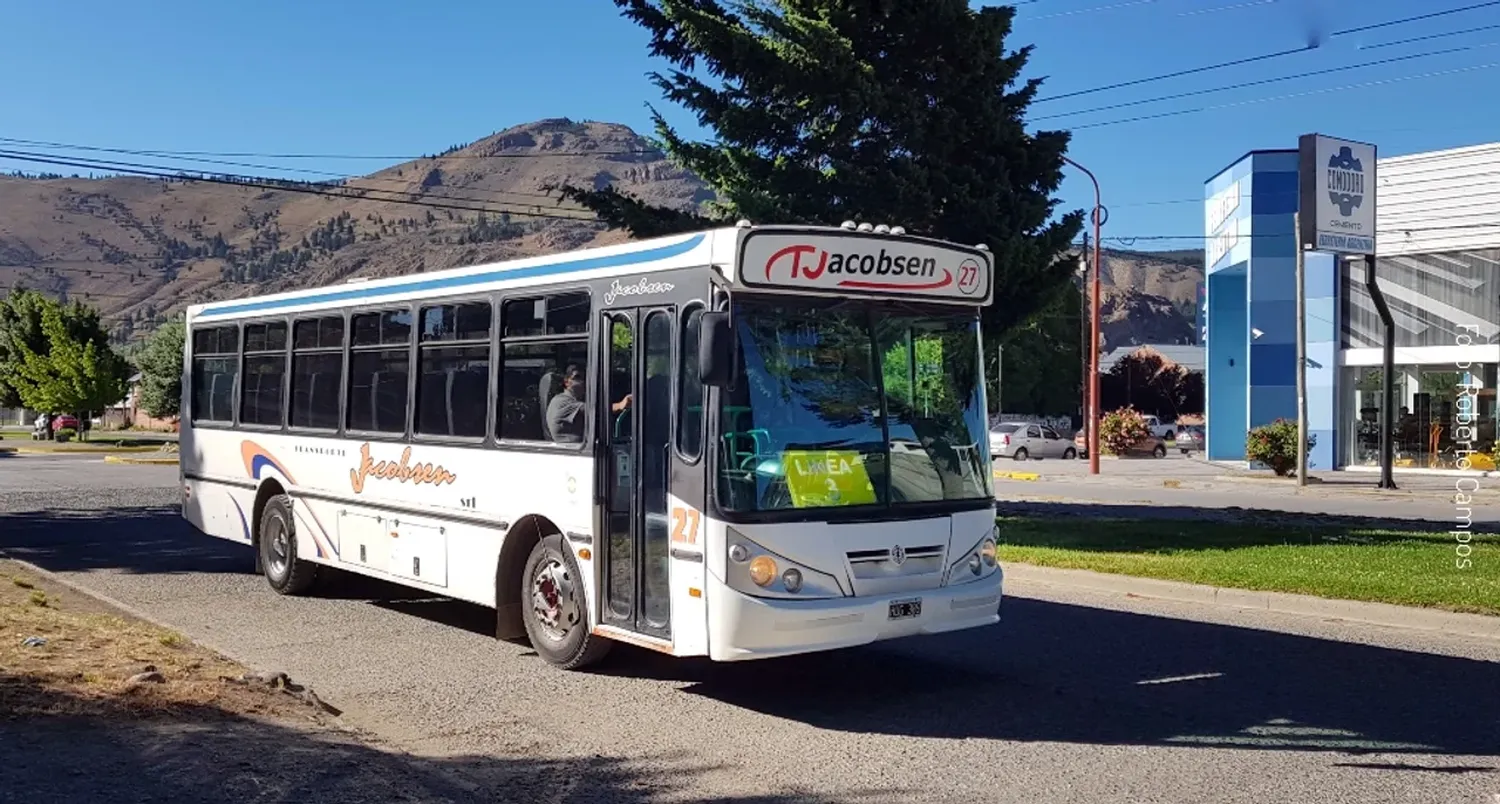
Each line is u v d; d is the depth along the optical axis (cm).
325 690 866
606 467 866
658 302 830
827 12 1698
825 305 816
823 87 1659
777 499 774
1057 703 823
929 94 1770
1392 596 1135
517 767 682
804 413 796
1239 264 4359
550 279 931
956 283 873
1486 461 3631
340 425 1180
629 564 847
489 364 988
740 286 775
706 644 768
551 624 930
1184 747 716
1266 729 754
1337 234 3177
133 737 656
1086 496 2883
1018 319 1831
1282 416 4153
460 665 950
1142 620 1134
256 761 632
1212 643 1022
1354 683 874
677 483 796
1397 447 3822
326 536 1205
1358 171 3212
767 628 754
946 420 860
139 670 807
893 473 820
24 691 721
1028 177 1839
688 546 782
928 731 757
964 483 856
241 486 1360
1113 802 616
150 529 1919
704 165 1805
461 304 1027
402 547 1088
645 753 711
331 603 1238
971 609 835
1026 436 5159
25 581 1256
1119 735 743
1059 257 1919
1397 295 3816
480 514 988
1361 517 2031
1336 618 1142
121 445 5516
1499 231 3575
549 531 948
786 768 679
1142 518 1992
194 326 1479
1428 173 3725
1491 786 639
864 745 726
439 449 1039
